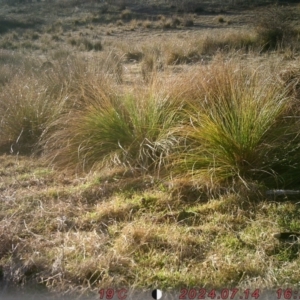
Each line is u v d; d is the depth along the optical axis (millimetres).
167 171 5852
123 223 4863
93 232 4645
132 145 6301
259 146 5633
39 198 5512
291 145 5770
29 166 6609
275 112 5789
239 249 4375
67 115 6996
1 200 5453
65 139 6660
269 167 5617
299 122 5945
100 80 7594
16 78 8648
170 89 6766
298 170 5586
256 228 4684
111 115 6512
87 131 6516
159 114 6418
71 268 4164
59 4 37531
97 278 4070
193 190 5426
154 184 5645
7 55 16297
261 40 16781
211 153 5691
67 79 8352
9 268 4195
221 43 16828
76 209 5203
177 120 6418
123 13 31641
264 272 4031
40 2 39469
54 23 30859
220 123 5730
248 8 30250
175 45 15328
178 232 4629
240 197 5195
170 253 4324
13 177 6230
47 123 7371
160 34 24953
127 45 18438
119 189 5629
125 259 4223
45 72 9016
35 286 4062
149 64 12961
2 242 4516
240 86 6371
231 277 4008
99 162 6266
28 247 4480
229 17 28219
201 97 6629
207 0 33000
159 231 4656
